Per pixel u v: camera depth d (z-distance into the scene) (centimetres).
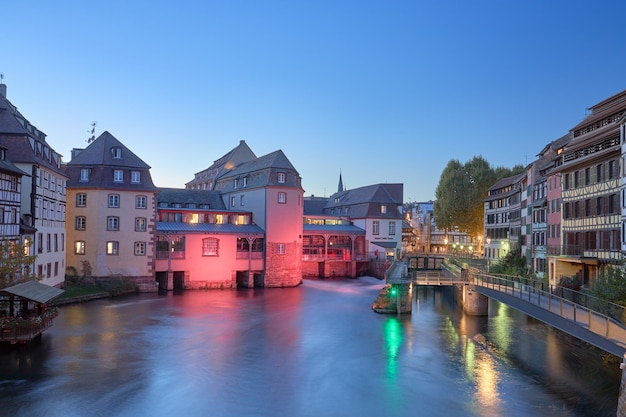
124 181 5138
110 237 5031
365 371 2538
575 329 2208
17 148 3788
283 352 2880
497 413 2003
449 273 4956
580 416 1966
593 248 3647
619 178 3303
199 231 5544
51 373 2391
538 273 4878
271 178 5934
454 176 8856
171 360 2673
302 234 6319
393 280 4222
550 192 4666
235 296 5084
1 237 3033
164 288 5450
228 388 2258
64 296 4366
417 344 3109
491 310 4494
